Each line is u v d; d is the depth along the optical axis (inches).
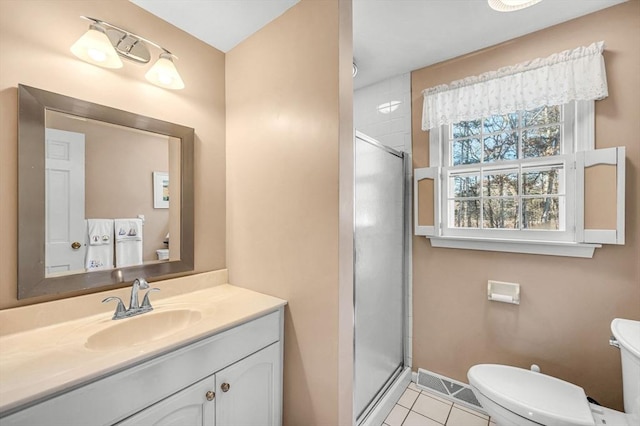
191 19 57.1
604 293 57.3
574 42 59.9
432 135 78.4
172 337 37.8
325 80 48.4
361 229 61.9
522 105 64.3
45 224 42.9
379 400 66.9
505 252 68.2
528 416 46.8
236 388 45.0
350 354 50.3
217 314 46.7
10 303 40.2
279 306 52.5
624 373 46.9
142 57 51.8
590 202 56.6
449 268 76.1
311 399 50.8
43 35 42.8
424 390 76.7
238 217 64.6
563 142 62.7
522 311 66.1
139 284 48.9
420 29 63.7
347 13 48.7
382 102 87.6
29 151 41.3
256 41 60.3
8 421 25.3
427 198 76.9
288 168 54.1
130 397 32.9
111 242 50.1
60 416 28.1
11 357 33.1
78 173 46.5
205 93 64.1
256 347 48.3
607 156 54.6
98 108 48.0
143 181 54.4
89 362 31.7
